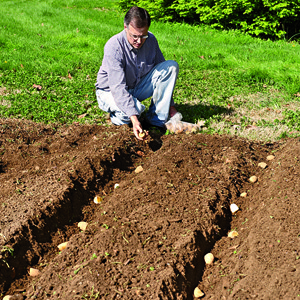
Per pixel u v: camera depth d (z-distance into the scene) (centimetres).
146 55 395
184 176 321
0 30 967
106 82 403
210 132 422
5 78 601
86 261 230
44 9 1354
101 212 288
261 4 1055
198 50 814
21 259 239
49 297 211
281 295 192
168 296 205
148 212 270
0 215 263
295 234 230
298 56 770
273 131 423
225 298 209
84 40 886
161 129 438
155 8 1245
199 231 255
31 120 450
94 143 380
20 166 351
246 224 273
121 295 204
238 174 329
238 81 612
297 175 294
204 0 1117
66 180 308
